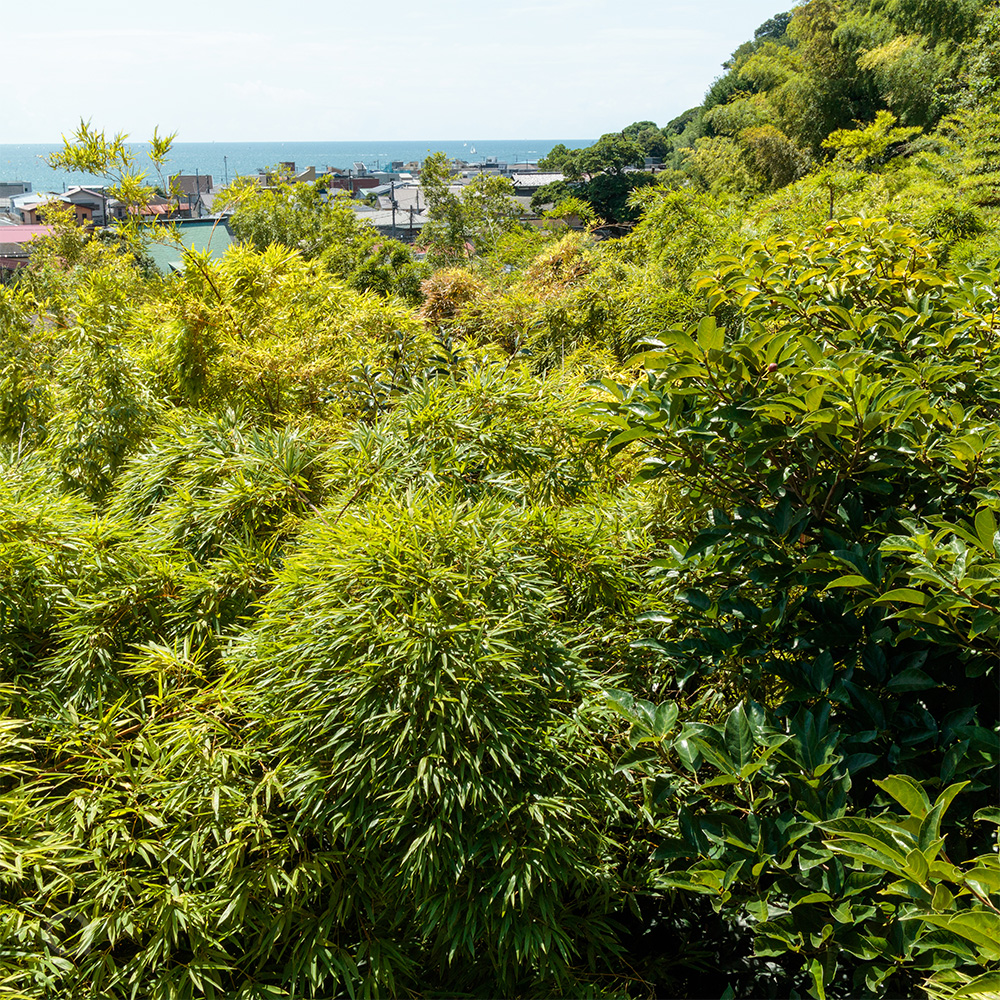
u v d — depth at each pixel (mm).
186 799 2008
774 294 2502
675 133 71312
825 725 1650
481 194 18875
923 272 2693
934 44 22375
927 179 9188
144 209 3934
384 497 2469
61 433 3502
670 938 2344
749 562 2188
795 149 20672
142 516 2930
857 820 1303
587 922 2086
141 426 3398
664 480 2668
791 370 1891
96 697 2326
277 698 2088
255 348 3793
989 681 1789
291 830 2004
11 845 1845
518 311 5762
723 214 8461
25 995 1766
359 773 1909
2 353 4105
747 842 1583
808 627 1976
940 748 1612
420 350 4148
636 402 2035
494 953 2039
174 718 2262
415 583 2070
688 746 1735
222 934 1938
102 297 3584
